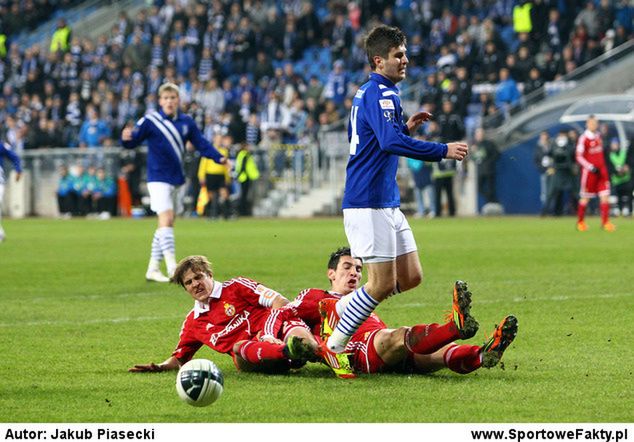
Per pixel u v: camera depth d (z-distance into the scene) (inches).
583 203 3789.4
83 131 5866.1
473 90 5236.2
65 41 6619.1
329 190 5344.5
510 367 1224.8
